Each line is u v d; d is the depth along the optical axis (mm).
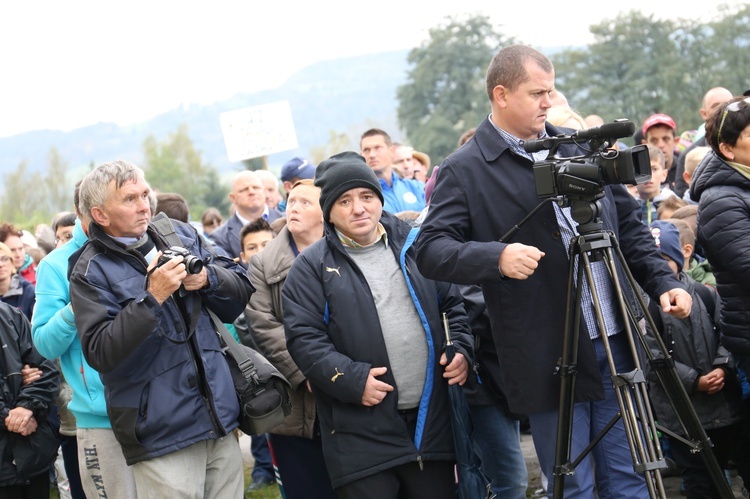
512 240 3768
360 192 4242
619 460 3844
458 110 56844
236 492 4121
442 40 57562
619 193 3975
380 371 4074
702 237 4473
